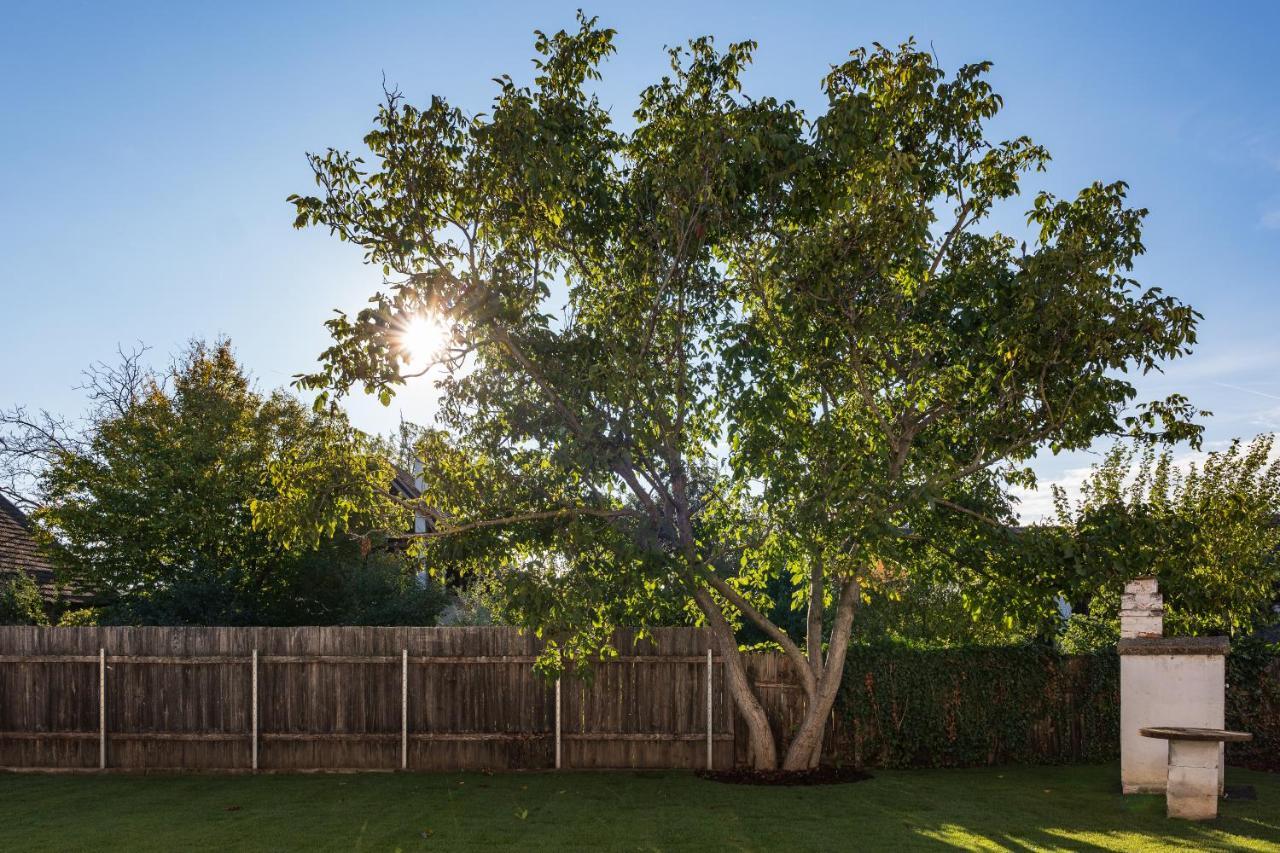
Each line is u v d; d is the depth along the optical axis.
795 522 12.34
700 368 13.48
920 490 12.25
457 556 13.41
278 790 13.35
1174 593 13.20
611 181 13.62
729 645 14.55
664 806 11.96
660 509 13.77
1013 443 12.94
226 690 15.17
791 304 12.86
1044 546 12.69
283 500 13.62
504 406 13.30
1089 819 11.03
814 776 14.03
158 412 20.81
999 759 15.53
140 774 14.84
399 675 15.20
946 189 13.43
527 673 15.16
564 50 13.02
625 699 15.13
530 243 13.59
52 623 21.89
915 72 12.91
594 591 12.88
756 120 12.53
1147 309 11.95
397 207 12.48
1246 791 12.65
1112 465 17.59
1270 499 16.91
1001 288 12.91
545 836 10.26
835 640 14.52
